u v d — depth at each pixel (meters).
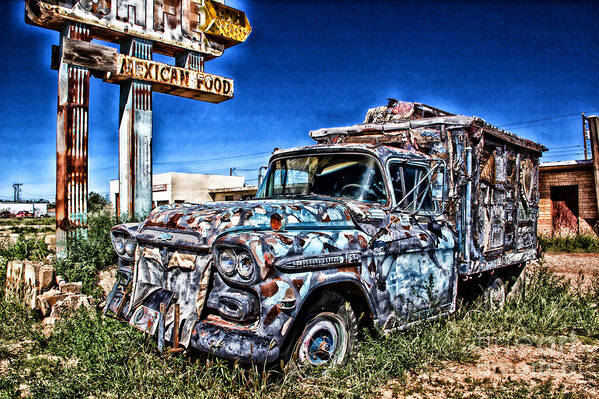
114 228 4.32
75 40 8.70
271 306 3.11
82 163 8.72
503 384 3.73
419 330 4.38
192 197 34.84
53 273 5.84
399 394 3.53
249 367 3.24
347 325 3.80
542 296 6.22
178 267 3.50
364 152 4.62
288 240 3.30
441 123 5.21
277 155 5.31
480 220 5.49
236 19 11.22
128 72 9.48
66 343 4.36
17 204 100.62
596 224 16.17
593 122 15.77
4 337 4.87
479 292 5.86
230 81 11.27
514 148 6.54
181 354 3.34
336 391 3.26
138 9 9.66
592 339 5.10
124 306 3.97
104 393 3.31
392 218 4.26
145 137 9.89
